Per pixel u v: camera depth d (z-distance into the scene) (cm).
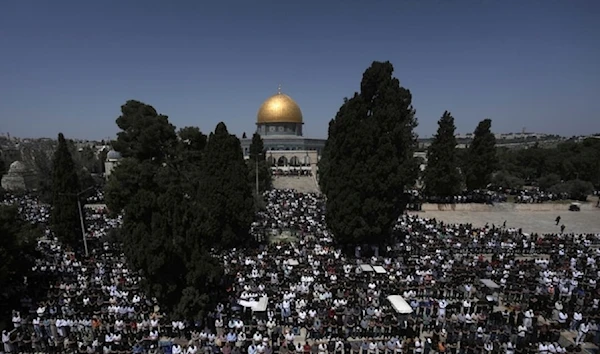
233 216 4031
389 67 4172
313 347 2228
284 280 3009
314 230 4728
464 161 7900
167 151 5025
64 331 2366
